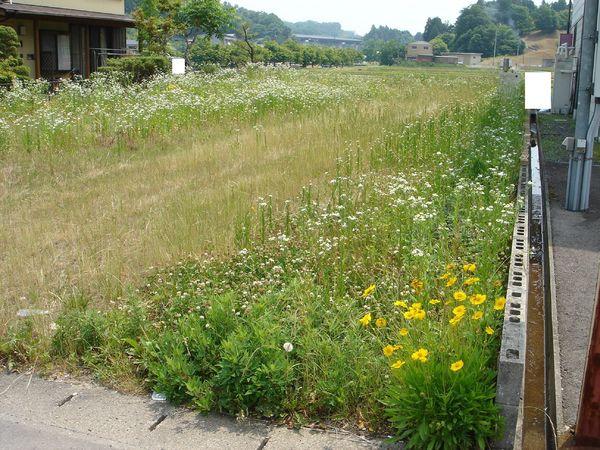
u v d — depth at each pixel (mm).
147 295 5457
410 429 3574
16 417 3971
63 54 24078
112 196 8477
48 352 4707
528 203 7379
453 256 5828
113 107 14203
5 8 20359
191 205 7734
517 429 3590
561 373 4328
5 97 14508
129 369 4441
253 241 6512
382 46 121688
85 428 3844
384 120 13367
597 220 7871
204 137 12125
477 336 3936
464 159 9383
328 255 5922
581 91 8008
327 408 3918
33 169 9750
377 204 7395
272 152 10695
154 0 30141
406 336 4082
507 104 16312
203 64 31484
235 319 4445
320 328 4473
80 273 5984
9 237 6984
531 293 5816
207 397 3979
